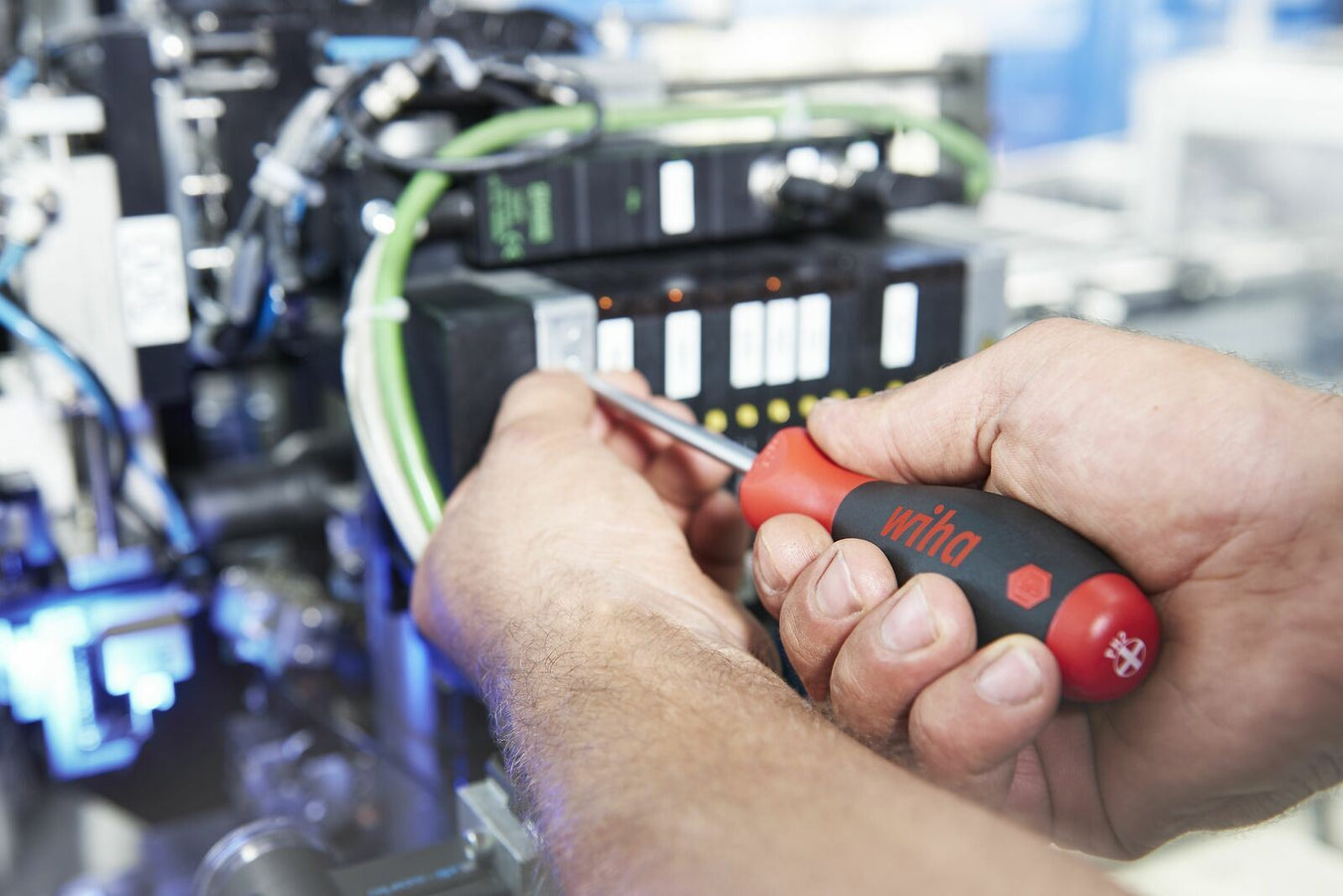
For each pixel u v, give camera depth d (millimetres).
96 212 797
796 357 725
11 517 862
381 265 637
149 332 831
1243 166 1626
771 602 468
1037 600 386
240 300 809
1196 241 1554
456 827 729
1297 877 954
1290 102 1461
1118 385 432
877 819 283
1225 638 432
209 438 1153
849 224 823
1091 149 2229
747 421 722
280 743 909
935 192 760
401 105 748
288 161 750
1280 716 432
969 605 401
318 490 1002
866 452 509
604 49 1000
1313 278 1528
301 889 502
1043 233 1490
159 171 811
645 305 677
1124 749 472
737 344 707
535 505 507
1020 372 462
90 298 809
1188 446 415
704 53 1226
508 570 489
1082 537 423
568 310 640
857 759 323
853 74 1043
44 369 857
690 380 701
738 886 259
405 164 667
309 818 839
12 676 879
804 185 753
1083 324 461
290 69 848
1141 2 3973
